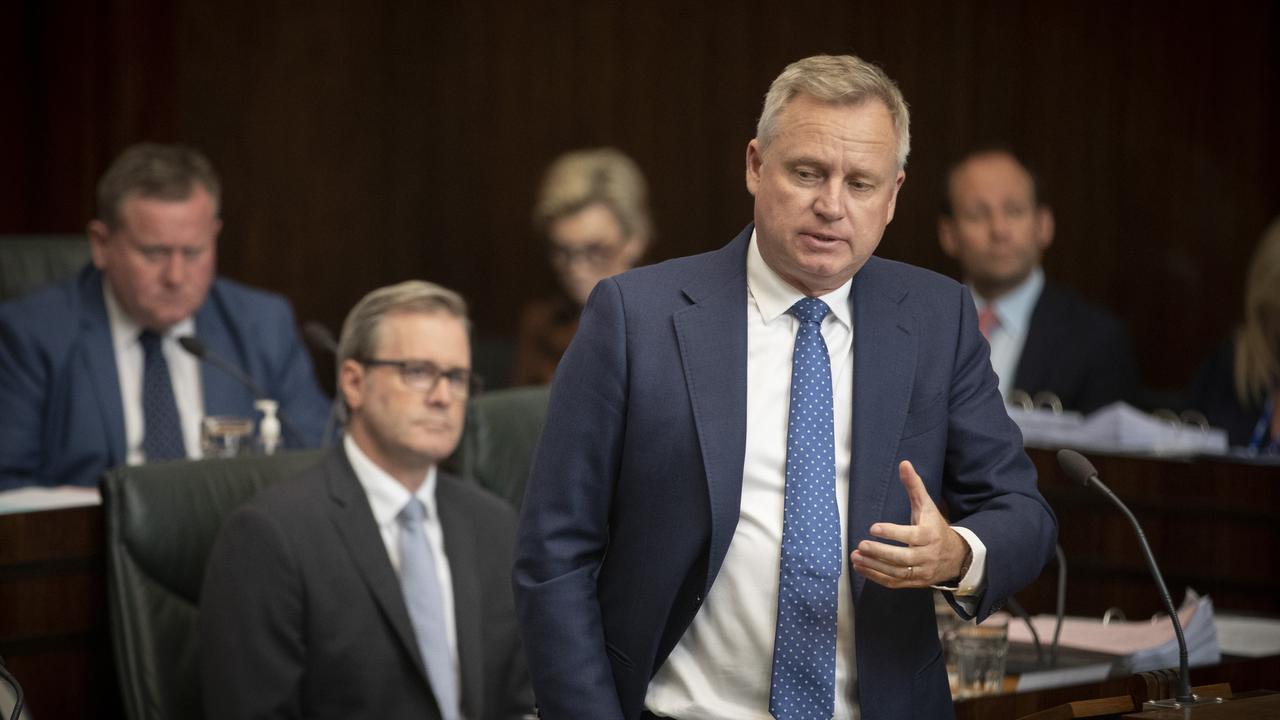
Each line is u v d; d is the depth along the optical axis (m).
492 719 7.46
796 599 4.66
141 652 7.11
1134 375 11.45
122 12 16.34
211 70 17.00
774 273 4.86
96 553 7.50
